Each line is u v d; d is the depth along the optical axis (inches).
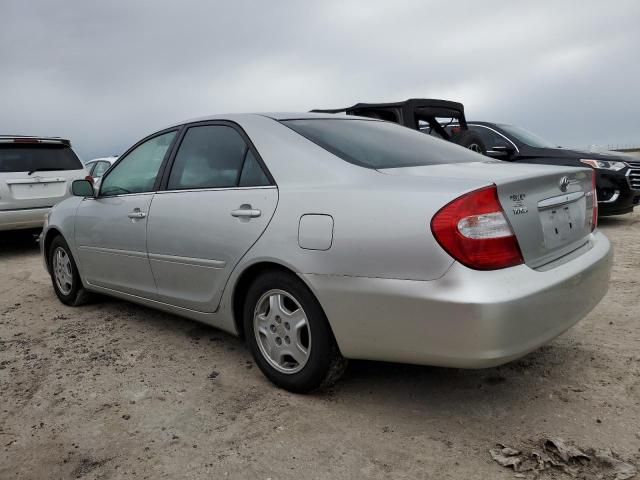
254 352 125.0
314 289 106.6
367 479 89.4
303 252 108.3
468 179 97.6
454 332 90.9
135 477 93.0
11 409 118.5
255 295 121.4
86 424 111.0
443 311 91.0
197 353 145.7
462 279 90.1
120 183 167.6
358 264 100.1
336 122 138.6
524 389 117.0
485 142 351.3
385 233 97.3
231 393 121.4
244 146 129.9
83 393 124.6
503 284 90.7
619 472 87.7
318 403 114.7
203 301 135.2
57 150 332.5
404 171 109.7
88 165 499.5
